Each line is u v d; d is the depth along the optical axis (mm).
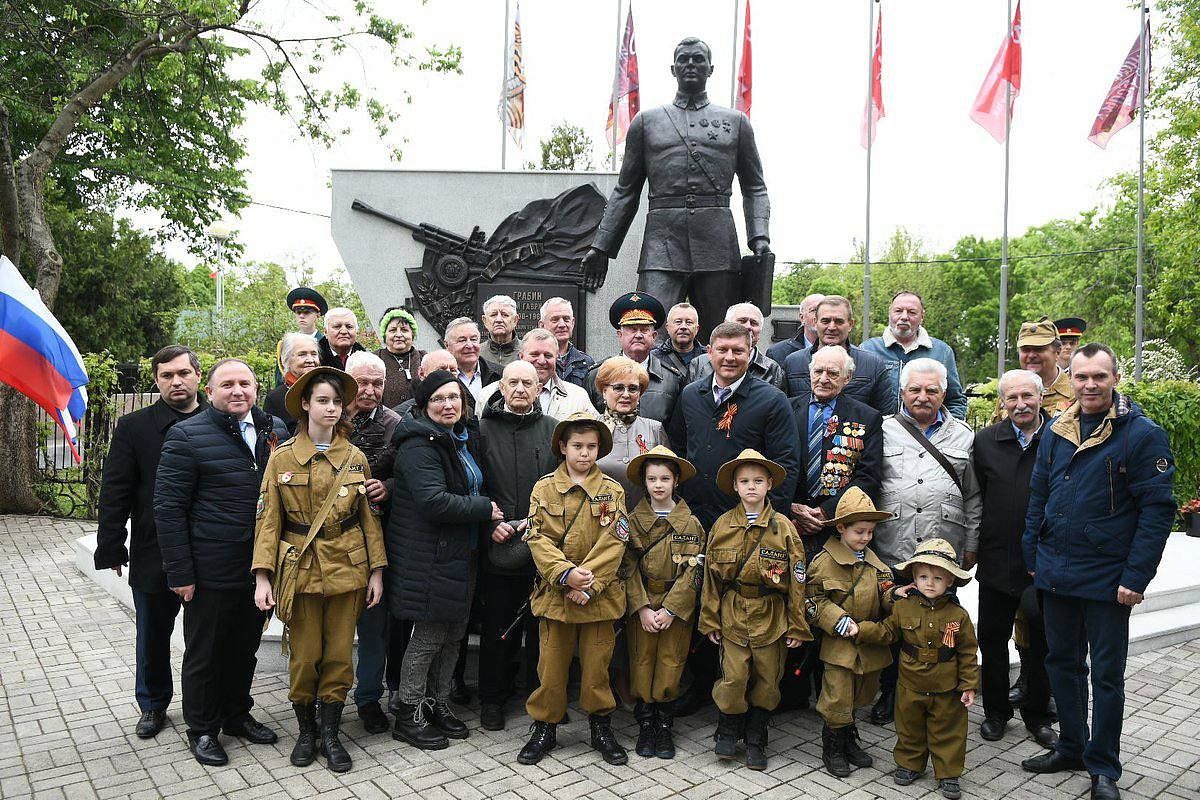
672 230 6473
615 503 3803
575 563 3721
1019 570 4008
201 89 14375
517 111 14102
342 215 8500
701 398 4320
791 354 5098
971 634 3541
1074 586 3535
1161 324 31781
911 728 3607
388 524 3957
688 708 4367
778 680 3760
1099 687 3510
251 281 27672
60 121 11312
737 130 6566
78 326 23969
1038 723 4156
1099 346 3553
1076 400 3684
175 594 4070
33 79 14609
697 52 6480
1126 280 34188
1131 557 3402
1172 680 5145
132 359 25141
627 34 14492
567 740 4031
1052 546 3631
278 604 3602
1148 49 16812
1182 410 10289
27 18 13000
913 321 5676
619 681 4402
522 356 4652
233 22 11789
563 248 7914
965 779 3703
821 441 4289
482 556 4141
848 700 3666
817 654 4227
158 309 26188
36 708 4449
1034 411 4008
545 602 3748
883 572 3830
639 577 3887
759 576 3738
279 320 19484
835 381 4227
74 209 18250
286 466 3688
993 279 52031
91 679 4914
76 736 4066
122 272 24672
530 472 4145
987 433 4207
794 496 4316
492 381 5227
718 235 6438
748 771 3721
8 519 10422
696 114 6539
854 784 3619
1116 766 3508
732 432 4152
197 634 3738
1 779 3607
